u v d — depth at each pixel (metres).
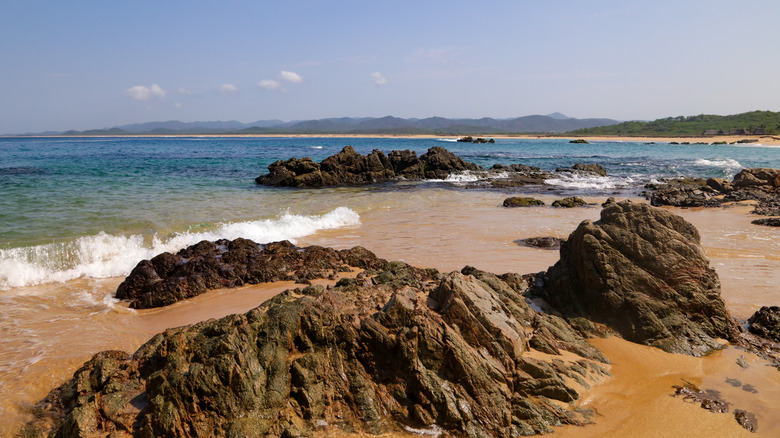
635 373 7.61
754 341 8.63
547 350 7.71
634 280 8.98
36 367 7.78
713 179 33.28
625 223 9.59
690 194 29.89
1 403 6.79
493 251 15.16
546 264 13.62
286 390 6.41
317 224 19.30
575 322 8.96
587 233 9.49
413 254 14.66
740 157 70.38
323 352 6.81
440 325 6.93
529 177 42.78
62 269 13.13
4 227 16.23
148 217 19.06
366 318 7.10
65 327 9.54
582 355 7.89
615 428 6.37
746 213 23.08
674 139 163.00
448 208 24.86
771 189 30.34
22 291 11.71
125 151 72.62
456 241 16.62
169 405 6.08
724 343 8.51
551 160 65.00
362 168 40.53
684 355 8.13
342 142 136.50
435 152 46.84
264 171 42.81
